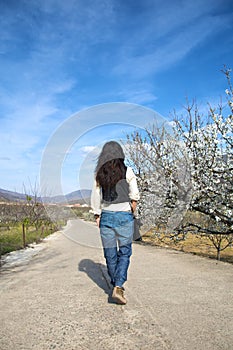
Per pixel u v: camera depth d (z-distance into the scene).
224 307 2.99
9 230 12.66
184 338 2.31
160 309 2.96
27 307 3.16
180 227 7.02
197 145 6.52
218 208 6.38
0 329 2.59
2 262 6.45
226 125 6.13
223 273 4.54
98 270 4.98
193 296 3.37
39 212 13.05
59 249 8.09
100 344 2.26
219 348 2.14
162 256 6.24
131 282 4.02
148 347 2.18
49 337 2.40
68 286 3.98
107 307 3.08
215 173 6.30
